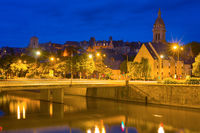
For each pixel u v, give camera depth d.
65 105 67.75
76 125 44.22
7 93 100.81
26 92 103.69
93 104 69.81
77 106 65.94
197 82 62.56
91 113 55.84
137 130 41.44
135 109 60.78
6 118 48.59
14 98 83.00
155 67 112.25
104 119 49.88
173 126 43.72
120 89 78.81
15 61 104.12
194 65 77.56
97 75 121.25
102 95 85.94
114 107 64.25
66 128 41.94
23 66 99.00
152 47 118.44
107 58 145.88
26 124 43.66
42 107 63.38
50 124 44.38
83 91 93.62
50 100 75.88
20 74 104.12
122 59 159.38
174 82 66.56
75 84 59.38
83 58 97.00
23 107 62.94
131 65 107.19
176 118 49.88
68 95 97.81
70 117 51.22
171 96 63.69
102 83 66.62
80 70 96.31
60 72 112.19
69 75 121.12
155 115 53.25
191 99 59.19
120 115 53.81
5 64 103.19
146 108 62.00
